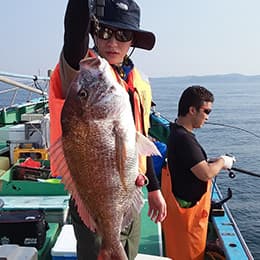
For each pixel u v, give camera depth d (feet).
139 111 7.66
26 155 18.99
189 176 11.75
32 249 8.63
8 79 18.95
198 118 12.12
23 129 19.81
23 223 10.86
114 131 6.32
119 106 6.37
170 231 12.12
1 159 19.36
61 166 6.28
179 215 11.89
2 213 11.66
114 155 6.33
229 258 10.61
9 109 30.04
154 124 29.12
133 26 7.27
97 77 6.28
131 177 6.55
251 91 474.49
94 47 7.48
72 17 6.29
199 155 11.71
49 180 14.64
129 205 6.61
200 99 12.01
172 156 11.96
